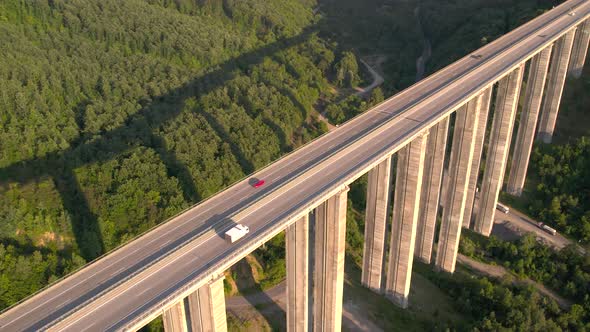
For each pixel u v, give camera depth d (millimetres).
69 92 123562
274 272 96562
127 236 94688
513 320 89938
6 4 142000
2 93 110500
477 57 118688
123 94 131750
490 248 113250
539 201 122062
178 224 69750
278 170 80812
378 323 89875
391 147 80062
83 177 102938
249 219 68125
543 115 133875
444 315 94438
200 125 127062
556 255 107688
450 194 101000
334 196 74625
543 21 140000
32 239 89688
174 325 60281
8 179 98188
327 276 79625
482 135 106375
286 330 84750
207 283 59594
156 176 106125
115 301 56000
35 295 58219
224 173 113188
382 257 93688
